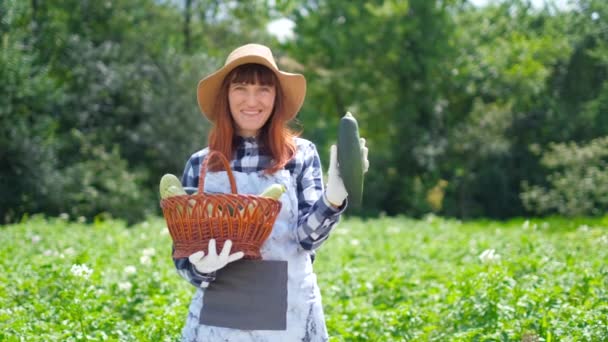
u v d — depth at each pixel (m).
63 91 26.23
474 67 33.00
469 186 32.09
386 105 34.53
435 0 34.06
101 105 28.61
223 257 3.27
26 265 9.12
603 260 9.19
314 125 37.03
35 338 5.59
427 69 33.28
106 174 25.22
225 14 37.47
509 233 14.66
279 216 3.60
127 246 12.31
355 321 6.88
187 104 28.12
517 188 31.84
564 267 8.34
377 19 33.84
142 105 28.31
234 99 3.67
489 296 6.52
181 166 28.11
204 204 3.28
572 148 23.33
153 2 34.84
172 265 9.78
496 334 5.64
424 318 6.82
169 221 3.39
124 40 30.73
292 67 37.09
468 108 34.38
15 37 23.88
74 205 24.38
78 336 5.64
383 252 12.45
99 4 30.88
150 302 7.48
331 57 36.88
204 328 3.55
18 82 23.27
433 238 14.73
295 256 3.62
